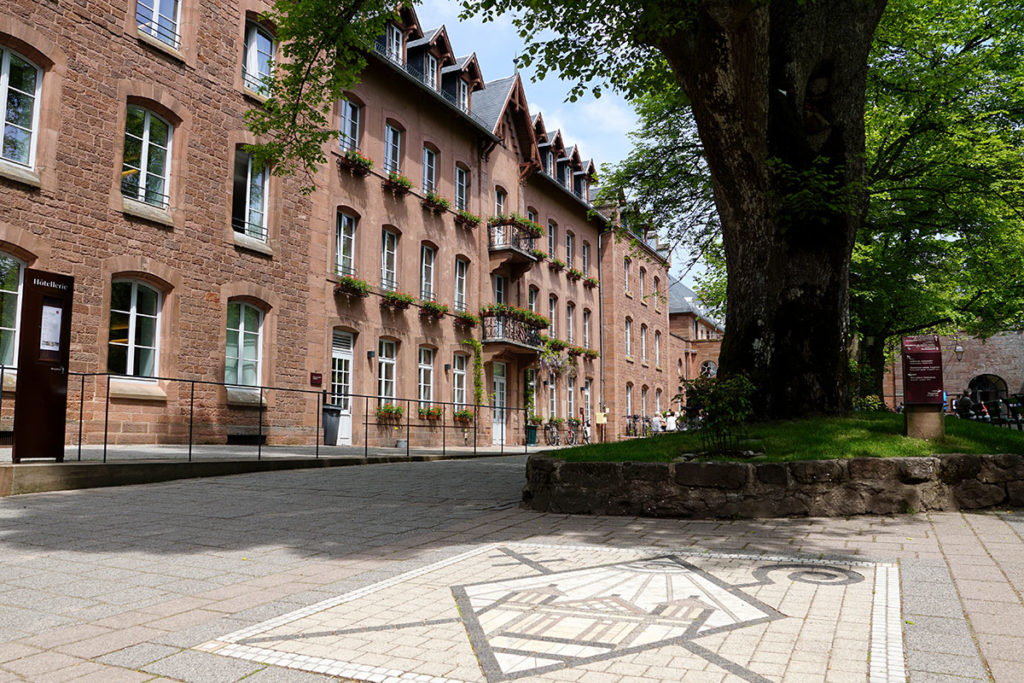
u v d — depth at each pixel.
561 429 32.91
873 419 9.71
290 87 13.04
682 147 17.69
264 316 18.05
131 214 14.72
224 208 16.89
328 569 5.29
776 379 9.91
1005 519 7.25
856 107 10.23
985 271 21.50
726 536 6.45
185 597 4.55
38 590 4.71
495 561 5.47
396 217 22.89
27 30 12.99
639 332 42.91
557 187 33.69
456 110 25.34
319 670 3.29
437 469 13.05
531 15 10.99
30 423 9.08
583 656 3.42
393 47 23.19
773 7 10.21
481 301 27.31
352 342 21.09
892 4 15.71
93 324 13.93
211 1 16.86
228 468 11.18
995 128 18.17
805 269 9.98
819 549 5.80
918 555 5.54
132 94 14.87
